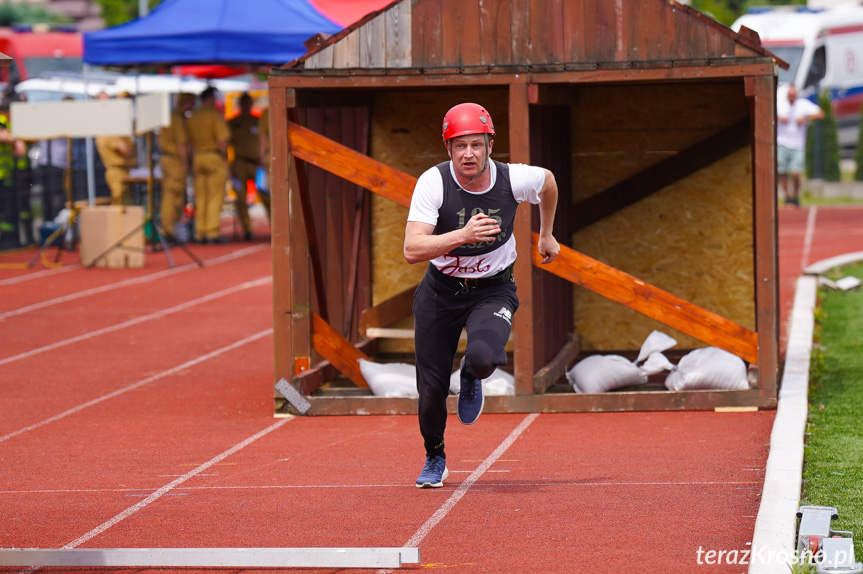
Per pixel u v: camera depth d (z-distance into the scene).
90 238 42.69
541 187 13.34
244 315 32.16
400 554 11.55
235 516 13.73
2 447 17.94
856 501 13.37
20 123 40.44
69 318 31.95
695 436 17.22
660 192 23.23
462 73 18.77
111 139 46.41
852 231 47.69
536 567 11.58
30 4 122.12
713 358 19.48
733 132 22.67
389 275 24.38
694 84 22.80
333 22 44.03
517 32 18.98
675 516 13.20
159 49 42.62
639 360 20.77
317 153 19.25
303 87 19.14
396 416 19.50
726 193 22.91
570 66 18.59
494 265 13.52
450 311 13.77
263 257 45.34
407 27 19.19
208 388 22.59
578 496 14.17
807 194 66.94
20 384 23.23
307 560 11.67
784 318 27.88
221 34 42.16
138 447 17.73
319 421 19.33
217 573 11.68
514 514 13.48
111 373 24.36
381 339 24.62
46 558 11.85
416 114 23.61
